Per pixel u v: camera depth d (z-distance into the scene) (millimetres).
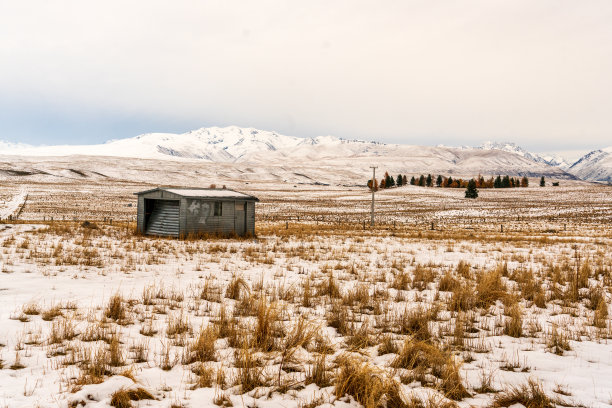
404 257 19234
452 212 81750
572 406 4574
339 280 12859
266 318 6727
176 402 4414
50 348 5848
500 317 8648
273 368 5598
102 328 6930
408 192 143750
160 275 12508
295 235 30156
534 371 5707
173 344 6398
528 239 30578
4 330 6492
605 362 6086
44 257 14188
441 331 7449
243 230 28344
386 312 8664
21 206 66438
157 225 26281
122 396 4254
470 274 14000
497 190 147375
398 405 4527
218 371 5055
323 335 7125
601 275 14594
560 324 8312
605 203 98062
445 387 5055
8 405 4012
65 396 4297
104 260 14594
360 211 85188
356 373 4938
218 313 8414
